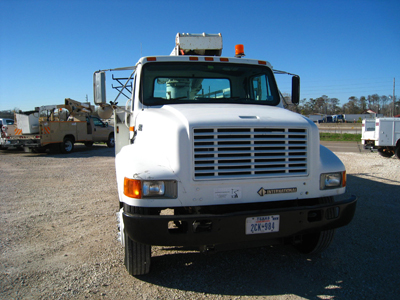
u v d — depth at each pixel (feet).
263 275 11.19
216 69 14.55
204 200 9.55
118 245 13.78
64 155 49.57
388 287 10.28
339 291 10.07
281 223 9.73
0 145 52.49
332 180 10.66
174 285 10.49
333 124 197.98
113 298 9.72
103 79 14.55
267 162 9.95
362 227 15.98
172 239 9.14
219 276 11.12
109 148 62.44
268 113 11.10
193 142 9.43
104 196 22.39
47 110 51.60
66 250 13.26
